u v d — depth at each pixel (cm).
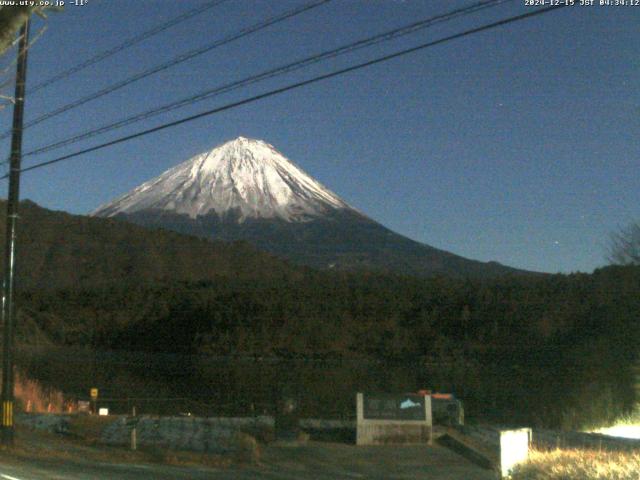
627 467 1539
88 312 8875
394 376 5812
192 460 2039
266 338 7431
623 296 4909
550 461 1652
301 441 2395
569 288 6359
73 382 5344
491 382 5300
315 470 1972
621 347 4731
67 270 12200
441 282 8006
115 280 11206
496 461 2047
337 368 6322
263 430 2508
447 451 2277
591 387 3888
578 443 2333
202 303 8362
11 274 2120
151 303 8744
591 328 5441
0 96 1011
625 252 3784
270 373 6059
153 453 2147
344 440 2456
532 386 5006
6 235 2123
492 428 2747
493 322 6594
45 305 9212
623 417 3139
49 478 1527
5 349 2100
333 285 8400
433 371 6056
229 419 2784
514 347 6144
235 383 5484
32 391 3612
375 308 7644
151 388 5209
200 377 5825
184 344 7756
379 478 1867
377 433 2388
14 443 2091
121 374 5872
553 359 5656
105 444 2334
